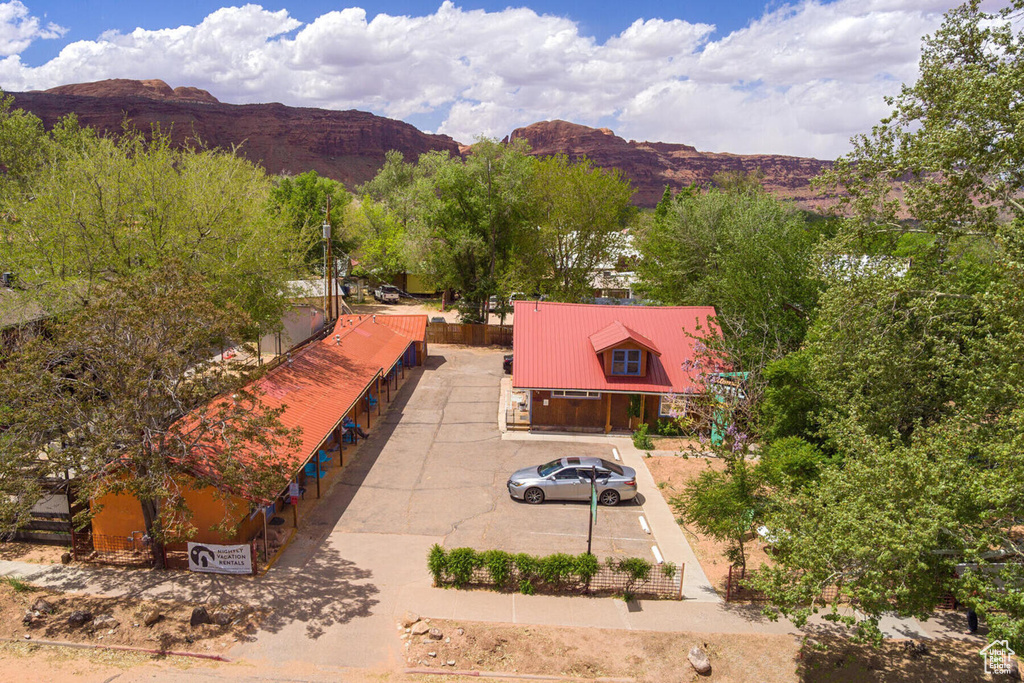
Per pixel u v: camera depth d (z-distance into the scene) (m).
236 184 33.78
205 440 18.23
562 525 22.30
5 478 16.08
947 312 19.14
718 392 25.16
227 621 16.30
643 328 34.59
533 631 16.28
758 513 18.66
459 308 53.38
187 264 28.19
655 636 16.27
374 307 69.31
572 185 50.44
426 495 24.41
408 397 37.44
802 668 15.17
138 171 29.52
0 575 18.12
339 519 22.31
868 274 20.84
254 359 39.75
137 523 19.55
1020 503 12.49
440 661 15.09
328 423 25.31
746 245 35.16
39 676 14.16
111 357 16.86
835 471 14.82
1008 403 14.88
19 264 26.86
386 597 17.61
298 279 37.19
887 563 12.31
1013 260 15.08
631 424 32.22
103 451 16.33
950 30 19.94
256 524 20.84
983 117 18.27
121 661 14.80
